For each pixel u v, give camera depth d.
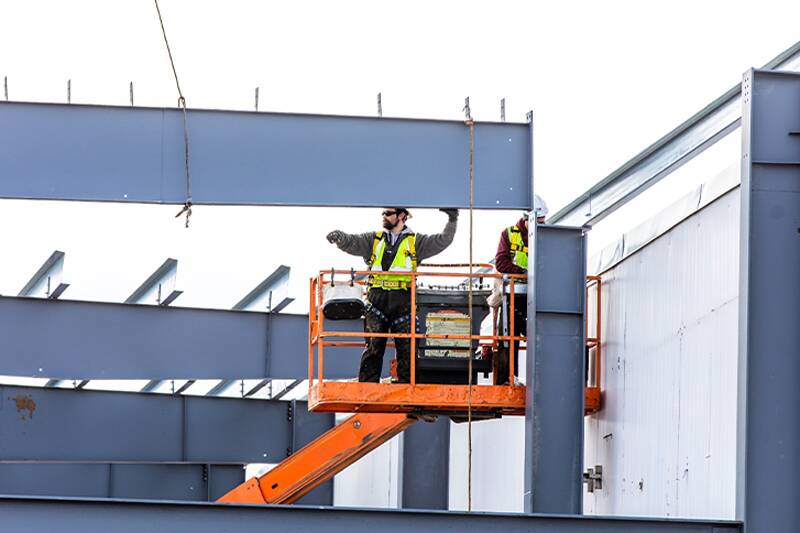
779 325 26.88
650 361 35.09
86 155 32.31
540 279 34.47
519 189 33.25
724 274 31.11
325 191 32.81
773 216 27.17
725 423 30.53
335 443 44.31
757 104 27.42
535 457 33.72
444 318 35.62
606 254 39.12
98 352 43.38
